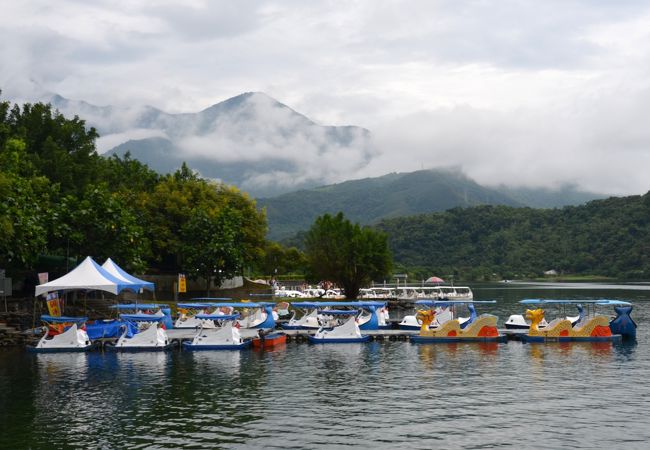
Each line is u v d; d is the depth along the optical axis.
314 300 104.12
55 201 77.81
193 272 94.81
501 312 100.00
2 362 48.03
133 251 77.94
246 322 71.25
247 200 115.06
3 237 59.03
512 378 40.75
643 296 138.75
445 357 49.97
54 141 93.44
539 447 26.25
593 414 31.39
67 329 56.12
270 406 33.19
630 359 48.19
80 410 32.47
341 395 35.81
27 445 26.77
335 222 106.56
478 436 27.72
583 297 136.38
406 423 29.80
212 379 40.75
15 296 73.88
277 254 153.12
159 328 56.28
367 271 103.81
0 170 67.31
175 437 27.73
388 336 62.66
